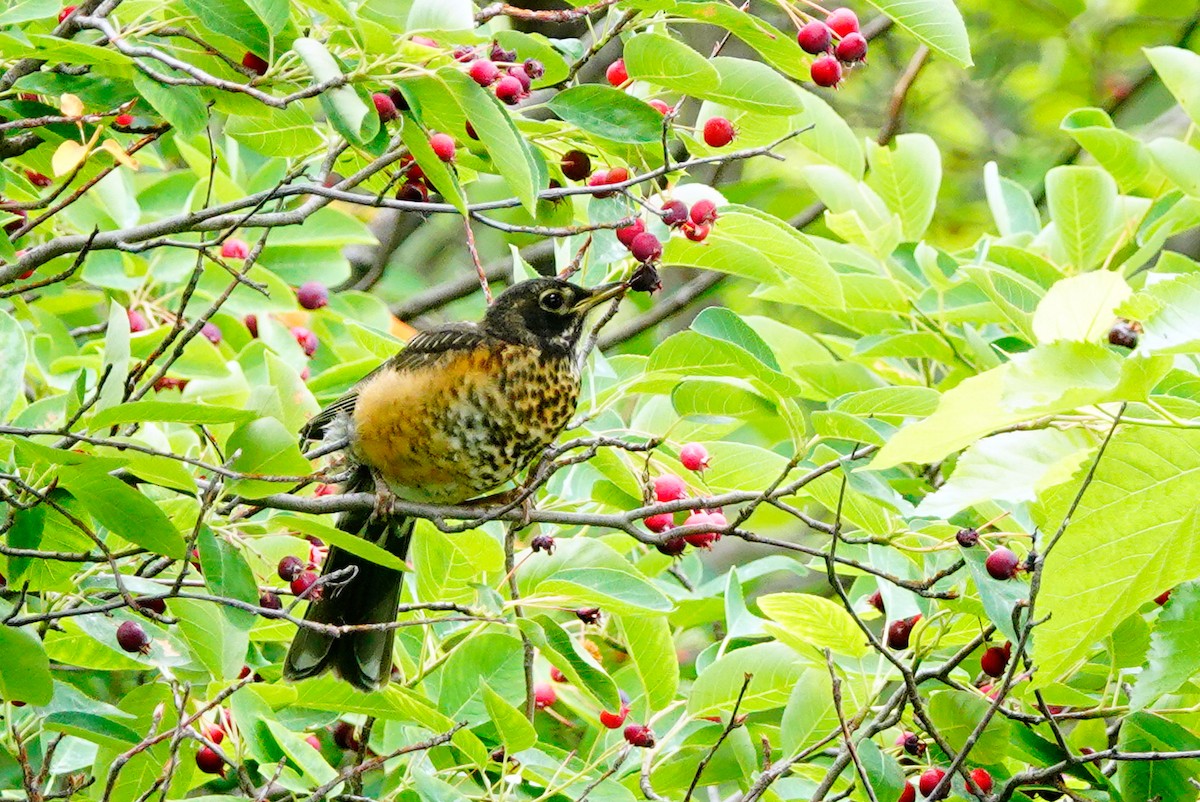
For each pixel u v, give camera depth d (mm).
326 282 12445
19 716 8781
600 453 9203
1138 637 8336
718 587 11211
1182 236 15750
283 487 7543
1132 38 18172
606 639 11172
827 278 9023
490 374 9305
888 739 9422
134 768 8273
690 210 8398
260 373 11008
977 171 18266
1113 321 6793
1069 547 6648
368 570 9555
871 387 10844
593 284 10203
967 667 9992
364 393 9445
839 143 11594
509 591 9477
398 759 9352
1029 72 18828
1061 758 8609
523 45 8172
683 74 7824
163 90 7199
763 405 8969
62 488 7215
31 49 7035
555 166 9328
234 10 7637
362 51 7105
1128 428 6527
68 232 11414
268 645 11633
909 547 8305
